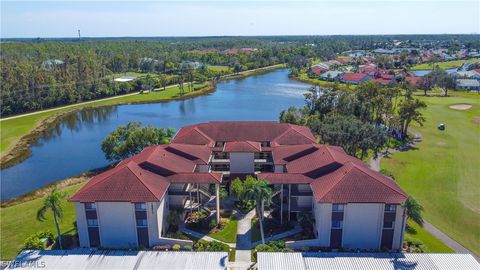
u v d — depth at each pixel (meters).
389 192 51.09
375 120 116.06
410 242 52.50
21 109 150.25
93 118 143.50
